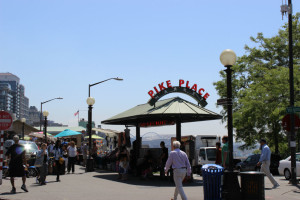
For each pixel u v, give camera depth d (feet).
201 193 42.83
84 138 132.98
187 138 95.71
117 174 73.15
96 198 38.81
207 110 57.88
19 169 43.47
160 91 59.06
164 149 60.08
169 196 40.32
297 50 120.98
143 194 42.24
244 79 131.34
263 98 101.55
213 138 95.76
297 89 96.53
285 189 44.86
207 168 35.01
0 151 50.93
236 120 110.32
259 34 130.72
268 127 106.32
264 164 46.21
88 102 85.51
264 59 130.52
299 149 112.06
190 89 60.18
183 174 34.04
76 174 73.61
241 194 35.81
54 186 51.19
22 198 38.63
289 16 55.52
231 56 37.63
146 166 61.72
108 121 71.15
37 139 129.49
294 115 54.65
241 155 124.77
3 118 50.72
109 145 116.06
